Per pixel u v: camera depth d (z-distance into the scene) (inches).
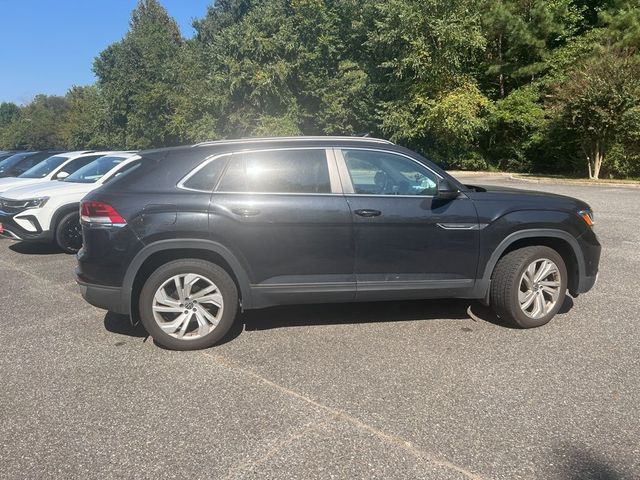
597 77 724.7
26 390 139.3
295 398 133.0
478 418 121.6
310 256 166.4
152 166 168.7
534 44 977.5
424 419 121.6
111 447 112.3
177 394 135.9
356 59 1256.8
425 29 975.0
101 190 167.5
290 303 169.8
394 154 175.8
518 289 176.1
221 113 1249.4
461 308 203.9
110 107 1929.1
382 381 141.6
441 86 1000.9
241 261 163.8
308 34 1227.9
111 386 141.0
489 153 1103.0
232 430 118.2
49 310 210.1
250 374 147.5
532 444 111.0
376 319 192.2
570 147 882.8
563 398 130.6
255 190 165.3
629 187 680.4
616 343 166.2
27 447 112.7
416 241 170.4
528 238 181.9
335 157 172.1
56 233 318.3
